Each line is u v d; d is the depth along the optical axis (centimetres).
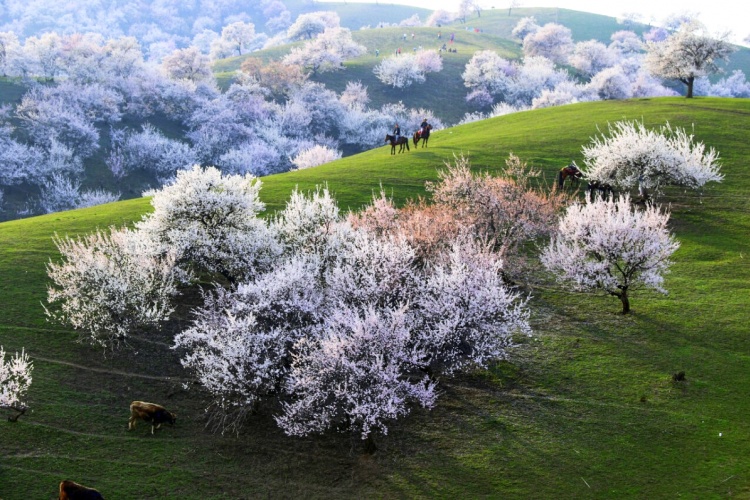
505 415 2650
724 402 2606
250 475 2367
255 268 3531
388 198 5209
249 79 17862
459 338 2788
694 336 3130
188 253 3628
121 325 3189
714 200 5125
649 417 2556
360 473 2372
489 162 6197
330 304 2972
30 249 4191
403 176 5859
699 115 7450
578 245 3662
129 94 15400
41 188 11631
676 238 4491
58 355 3048
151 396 2833
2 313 3322
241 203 3753
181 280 3588
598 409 2636
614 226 3328
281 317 2839
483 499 2198
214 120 14800
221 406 2723
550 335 3259
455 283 2906
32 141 12619
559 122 8044
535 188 5450
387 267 3048
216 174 3788
